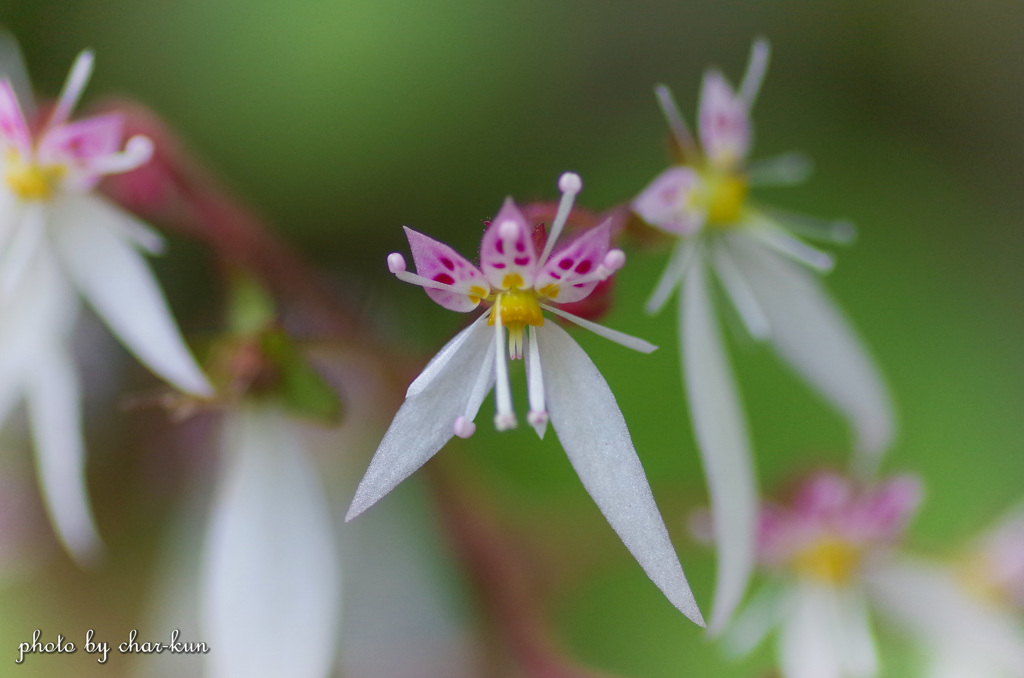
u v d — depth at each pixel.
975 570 0.16
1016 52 0.25
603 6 0.24
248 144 0.22
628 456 0.13
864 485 0.16
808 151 0.24
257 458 0.15
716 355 0.15
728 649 0.18
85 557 0.19
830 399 0.16
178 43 0.22
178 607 0.19
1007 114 0.25
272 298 0.16
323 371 0.16
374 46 0.22
